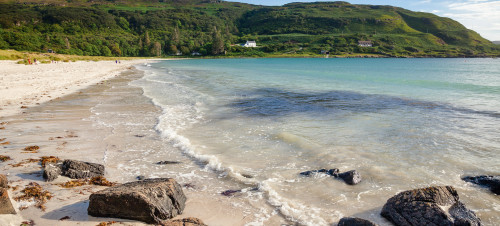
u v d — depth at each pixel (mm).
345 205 6137
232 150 9734
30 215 5359
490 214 5734
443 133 11742
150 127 12680
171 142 10562
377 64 102188
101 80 34125
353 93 24969
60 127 12359
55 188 6582
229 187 7012
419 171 7875
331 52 185375
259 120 14281
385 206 5723
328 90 27062
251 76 44188
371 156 9078
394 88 29281
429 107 18031
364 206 6090
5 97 19469
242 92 24984
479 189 6781
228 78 40031
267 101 20172
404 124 13375
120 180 7254
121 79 36188
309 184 7133
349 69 69312
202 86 29328
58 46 128375
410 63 110688
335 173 7598
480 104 19172
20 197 6027
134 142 10492
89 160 8602
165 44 188875
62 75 36781
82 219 5305
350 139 10930
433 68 74562
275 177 7566
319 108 17594
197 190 6832
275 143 10500
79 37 157750
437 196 5453
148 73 48875
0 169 7629
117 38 171375
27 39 117938
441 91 26688
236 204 6168
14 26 156250
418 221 5148
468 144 10258
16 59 59969
